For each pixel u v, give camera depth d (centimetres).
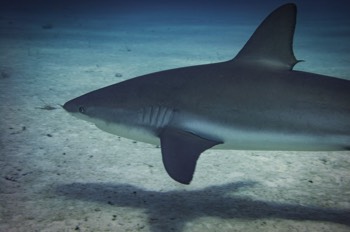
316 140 333
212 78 363
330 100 334
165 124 354
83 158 546
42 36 2217
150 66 1372
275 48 367
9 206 400
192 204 421
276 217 395
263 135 338
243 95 345
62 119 724
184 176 289
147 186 466
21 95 893
